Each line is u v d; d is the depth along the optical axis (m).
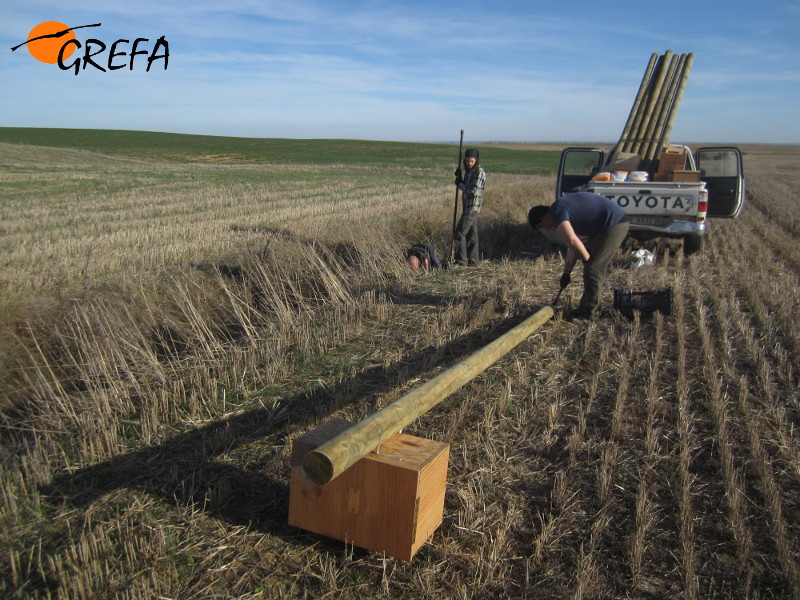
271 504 3.38
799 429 4.29
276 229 12.79
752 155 81.44
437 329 6.25
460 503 3.41
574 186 11.95
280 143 77.75
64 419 4.23
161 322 6.17
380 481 2.88
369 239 9.53
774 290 7.95
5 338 5.05
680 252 10.34
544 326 6.48
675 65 11.18
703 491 3.56
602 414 4.50
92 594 2.66
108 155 51.06
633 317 6.75
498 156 66.81
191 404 4.46
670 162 10.45
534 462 3.85
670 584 2.86
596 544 3.11
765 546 3.11
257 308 7.07
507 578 2.88
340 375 5.11
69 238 12.00
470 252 9.62
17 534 3.07
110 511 3.27
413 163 49.53
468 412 4.45
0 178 25.89
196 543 3.04
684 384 4.95
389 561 2.97
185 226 13.64
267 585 2.80
